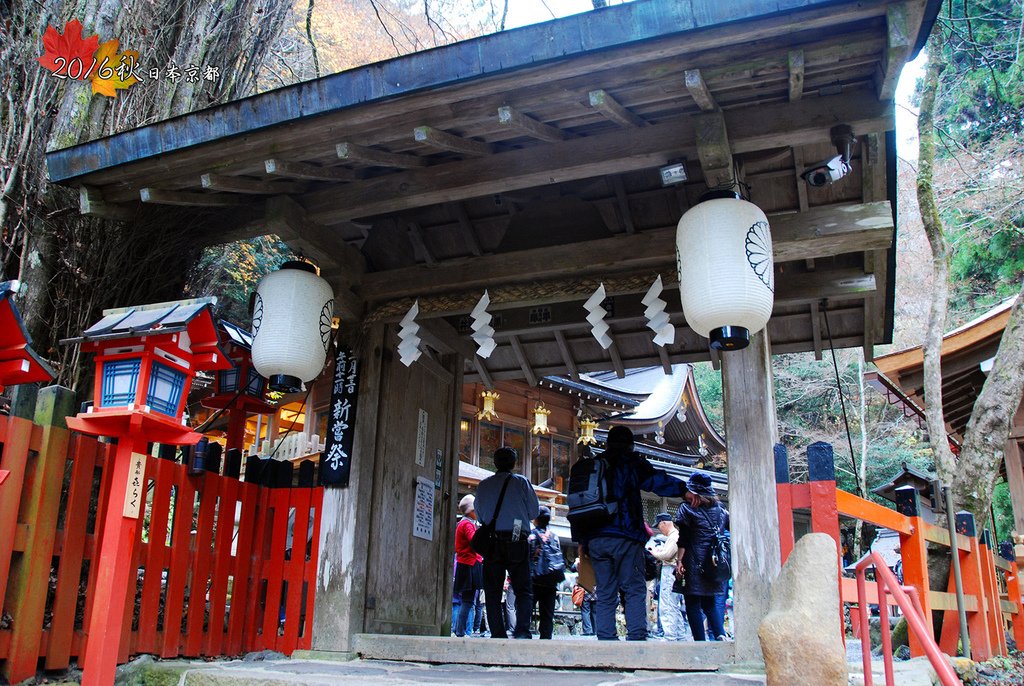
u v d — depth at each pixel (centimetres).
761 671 407
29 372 354
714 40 360
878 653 789
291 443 1562
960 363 1048
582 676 409
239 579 529
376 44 1472
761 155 465
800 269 558
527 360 713
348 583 526
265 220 516
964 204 1670
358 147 449
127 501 374
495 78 395
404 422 618
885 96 386
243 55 736
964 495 845
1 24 619
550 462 2106
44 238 566
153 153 461
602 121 449
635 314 592
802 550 278
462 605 845
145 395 383
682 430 2427
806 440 2556
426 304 571
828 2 335
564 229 567
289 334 502
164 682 418
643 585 503
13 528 387
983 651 592
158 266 593
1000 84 1812
